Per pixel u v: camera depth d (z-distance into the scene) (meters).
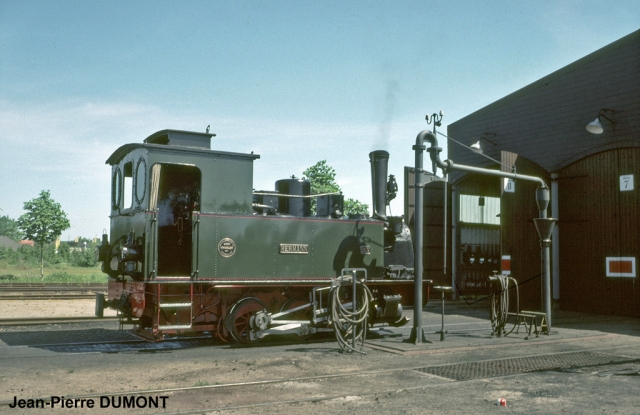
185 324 9.96
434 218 21.39
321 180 40.50
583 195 18.05
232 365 8.62
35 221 35.72
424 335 11.58
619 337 12.12
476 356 9.62
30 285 25.62
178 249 10.82
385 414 6.02
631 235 16.59
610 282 17.16
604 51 17.41
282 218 11.09
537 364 8.87
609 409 6.27
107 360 9.01
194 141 10.77
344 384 7.40
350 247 11.95
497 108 20.83
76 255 61.94
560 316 16.78
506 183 17.38
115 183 11.66
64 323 13.74
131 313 9.76
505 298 11.98
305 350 10.17
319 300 11.48
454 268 22.14
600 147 17.41
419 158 10.92
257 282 10.65
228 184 10.59
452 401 6.57
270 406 6.28
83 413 5.98
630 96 16.62
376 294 12.30
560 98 18.72
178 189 10.92
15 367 8.33
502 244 17.12
